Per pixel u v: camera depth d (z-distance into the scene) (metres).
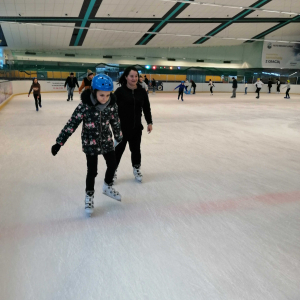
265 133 5.55
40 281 1.45
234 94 17.59
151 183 2.84
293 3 18.47
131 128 2.62
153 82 21.53
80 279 1.46
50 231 1.93
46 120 6.84
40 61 24.67
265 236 1.88
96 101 1.93
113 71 25.39
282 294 1.36
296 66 27.17
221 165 3.47
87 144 2.05
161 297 1.34
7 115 7.67
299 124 6.69
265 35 25.67
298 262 1.61
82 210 2.25
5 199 2.43
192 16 19.69
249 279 1.47
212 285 1.42
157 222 2.06
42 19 17.91
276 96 20.33
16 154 3.86
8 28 19.38
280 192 2.64
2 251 1.70
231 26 22.58
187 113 8.70
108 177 2.34
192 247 1.75
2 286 1.42
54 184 2.79
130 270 1.53
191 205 2.35
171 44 27.23
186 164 3.50
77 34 22.05
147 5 17.28
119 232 1.92
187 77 25.92
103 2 16.33
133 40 24.89
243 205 2.36
